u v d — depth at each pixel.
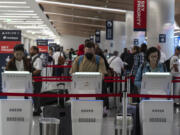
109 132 6.36
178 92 9.73
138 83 5.64
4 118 5.26
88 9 29.16
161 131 5.17
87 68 6.11
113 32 34.69
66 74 17.56
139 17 16.08
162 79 5.09
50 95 5.23
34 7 23.19
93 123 5.28
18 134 5.28
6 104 5.24
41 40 21.56
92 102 5.24
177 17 27.30
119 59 11.20
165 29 15.44
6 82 5.31
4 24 35.34
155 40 15.46
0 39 8.61
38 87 8.23
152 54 5.47
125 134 5.05
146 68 5.57
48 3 27.75
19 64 6.71
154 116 5.15
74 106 5.25
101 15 32.59
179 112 8.70
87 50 6.11
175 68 10.48
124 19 32.97
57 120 5.38
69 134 5.69
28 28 41.00
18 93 5.25
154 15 15.48
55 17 39.28
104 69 6.17
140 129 5.48
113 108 9.45
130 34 27.11
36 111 8.05
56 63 16.59
